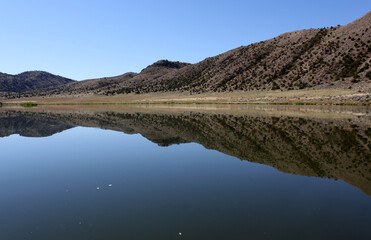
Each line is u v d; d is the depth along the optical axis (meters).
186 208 8.98
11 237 7.51
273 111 49.62
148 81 189.25
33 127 34.56
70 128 33.34
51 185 11.77
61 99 159.25
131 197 10.08
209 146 19.94
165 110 63.41
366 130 25.06
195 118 41.66
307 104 61.47
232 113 48.31
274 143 20.22
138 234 7.41
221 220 8.06
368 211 8.49
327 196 9.78
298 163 14.45
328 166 13.77
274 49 119.81
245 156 16.39
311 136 22.62
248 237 7.09
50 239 7.37
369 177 11.91
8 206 9.60
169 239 7.10
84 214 8.78
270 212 8.55
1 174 13.66
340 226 7.59
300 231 7.35
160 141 22.73
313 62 90.25
